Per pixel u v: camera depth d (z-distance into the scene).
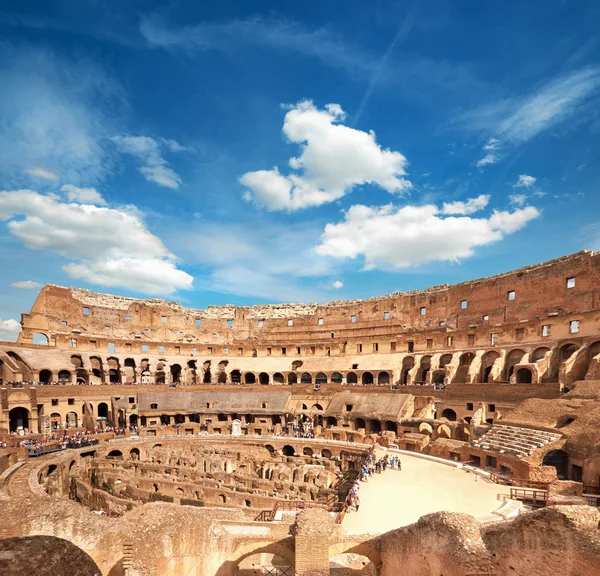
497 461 43.19
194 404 79.50
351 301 101.69
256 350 99.12
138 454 63.25
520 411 49.38
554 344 59.88
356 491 36.53
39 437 58.66
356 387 77.19
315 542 20.77
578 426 39.19
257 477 46.31
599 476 33.75
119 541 18.03
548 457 40.09
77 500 46.97
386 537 21.62
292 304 110.88
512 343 66.81
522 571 16.23
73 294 90.19
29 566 8.22
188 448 62.94
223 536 20.64
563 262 66.50
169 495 43.69
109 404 75.81
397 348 84.44
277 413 77.38
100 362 82.88
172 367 98.88
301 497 41.31
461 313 82.50
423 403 66.69
